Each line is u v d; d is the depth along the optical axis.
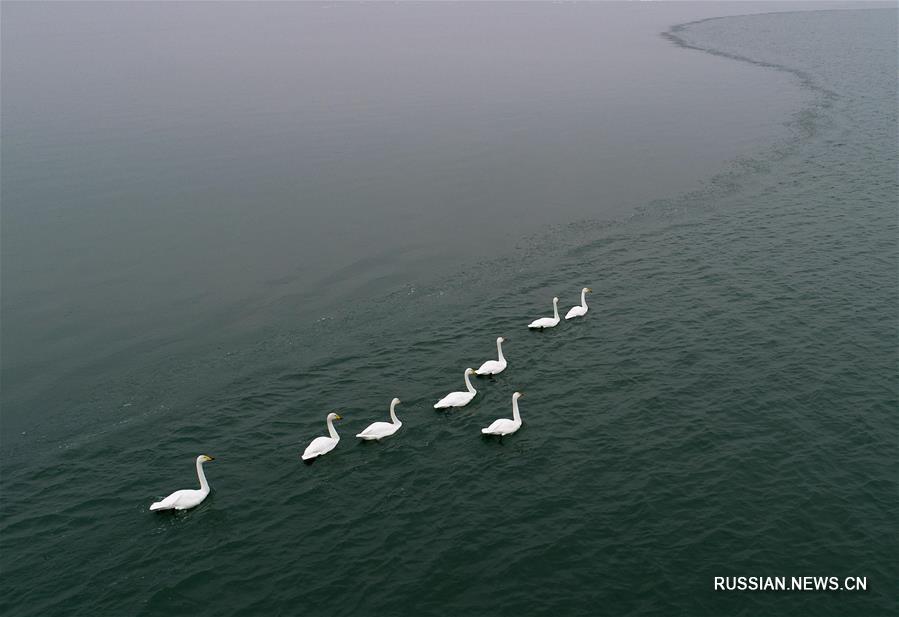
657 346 46.06
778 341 45.34
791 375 41.56
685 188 76.88
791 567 28.48
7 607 28.73
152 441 40.25
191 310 57.16
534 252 63.84
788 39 162.75
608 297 53.91
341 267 63.19
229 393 44.75
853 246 58.53
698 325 48.25
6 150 99.06
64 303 59.19
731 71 133.75
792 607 26.64
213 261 65.44
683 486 33.38
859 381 40.53
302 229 71.69
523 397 41.66
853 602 26.73
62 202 80.25
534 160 89.19
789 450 35.31
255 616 27.81
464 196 78.44
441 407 40.78
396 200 78.31
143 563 30.81
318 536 31.75
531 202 75.75
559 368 44.56
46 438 41.69
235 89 135.88
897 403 38.34
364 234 69.94
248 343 51.47
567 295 55.06
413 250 65.94
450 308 54.44
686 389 41.09
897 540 29.42
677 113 106.88
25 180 87.31
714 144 91.06
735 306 50.38
